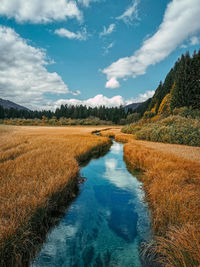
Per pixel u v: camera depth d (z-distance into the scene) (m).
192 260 2.38
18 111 125.56
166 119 24.92
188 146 15.34
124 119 111.00
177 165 7.47
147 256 3.19
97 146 16.64
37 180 5.46
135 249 3.43
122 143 24.41
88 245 3.56
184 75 35.91
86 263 3.07
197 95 32.22
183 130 18.03
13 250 2.82
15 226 3.08
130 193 6.58
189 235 2.74
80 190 6.87
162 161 8.21
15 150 11.53
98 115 133.50
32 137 22.19
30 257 3.15
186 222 3.34
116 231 4.07
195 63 34.56
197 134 16.77
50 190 4.60
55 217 4.61
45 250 3.40
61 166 7.19
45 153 10.05
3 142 16.42
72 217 4.75
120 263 3.08
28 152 10.55
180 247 2.61
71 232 4.03
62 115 127.38
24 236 3.12
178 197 4.21
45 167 6.89
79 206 5.46
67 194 5.74
